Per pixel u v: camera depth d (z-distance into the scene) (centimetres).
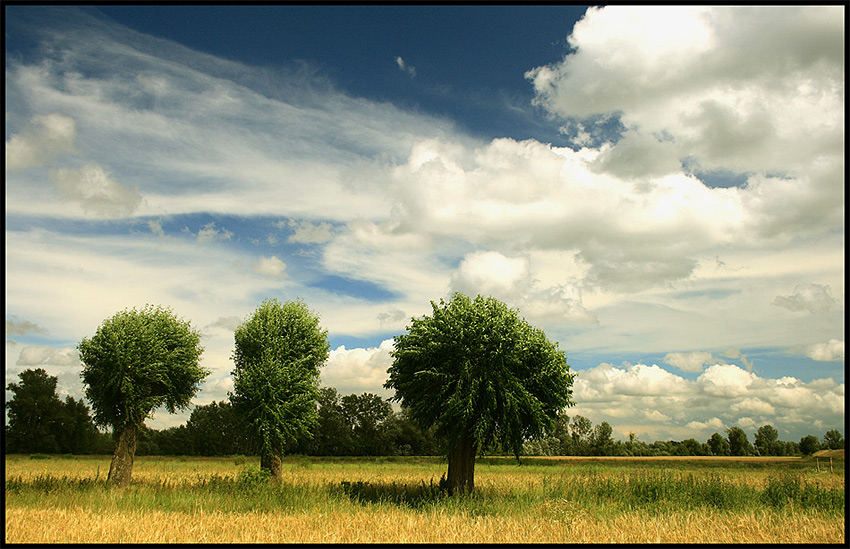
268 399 3131
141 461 6750
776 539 1695
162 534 1669
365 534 1697
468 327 2675
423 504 2288
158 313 3344
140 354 3103
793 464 6800
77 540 1594
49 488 2708
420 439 11531
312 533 1703
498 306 2786
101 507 2078
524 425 2794
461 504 2247
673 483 2572
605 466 6744
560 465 7112
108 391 3073
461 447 2680
